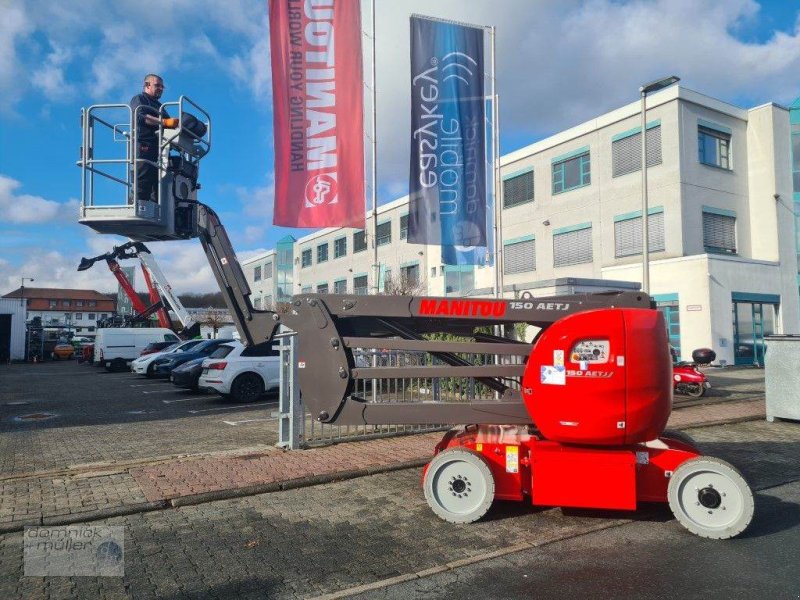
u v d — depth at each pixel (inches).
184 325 1268.5
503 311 216.8
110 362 1124.5
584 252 1023.0
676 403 490.6
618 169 966.4
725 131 940.0
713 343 816.9
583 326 195.5
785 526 202.8
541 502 201.6
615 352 192.1
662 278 877.2
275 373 559.8
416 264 1425.9
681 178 876.6
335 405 218.4
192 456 306.5
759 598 149.0
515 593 153.6
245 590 156.9
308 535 198.5
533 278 1123.3
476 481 210.1
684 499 197.5
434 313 217.6
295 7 424.2
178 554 182.2
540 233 1109.7
